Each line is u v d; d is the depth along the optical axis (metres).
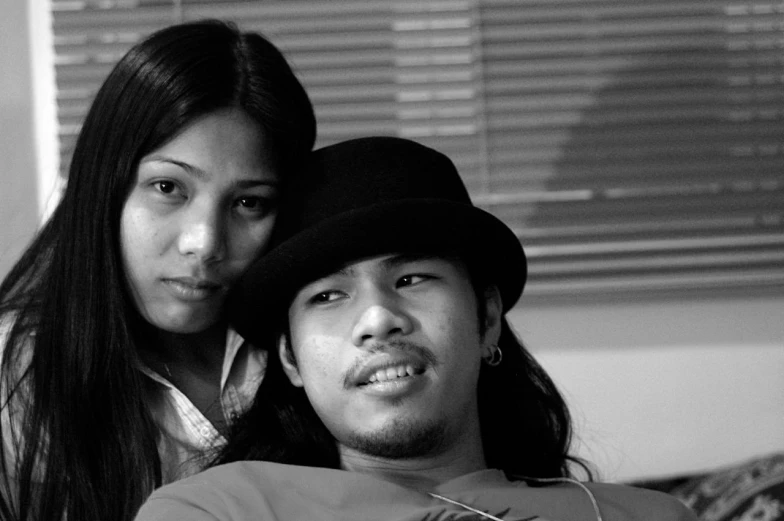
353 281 1.57
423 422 1.55
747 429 2.64
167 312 1.77
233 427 1.79
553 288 2.63
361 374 1.54
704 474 2.41
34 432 1.82
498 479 1.67
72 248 1.80
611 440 2.62
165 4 2.71
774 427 2.64
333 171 1.64
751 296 2.68
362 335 1.53
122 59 1.79
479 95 2.71
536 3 2.73
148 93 1.73
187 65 1.73
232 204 1.75
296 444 1.72
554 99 2.72
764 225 2.69
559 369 2.64
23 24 2.71
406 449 1.56
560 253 2.65
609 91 2.73
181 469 1.83
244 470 1.60
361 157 1.64
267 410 1.76
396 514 1.55
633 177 2.71
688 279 2.64
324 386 1.57
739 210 2.70
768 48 2.75
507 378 1.87
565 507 1.66
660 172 2.71
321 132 2.69
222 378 1.89
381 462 1.63
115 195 1.76
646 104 2.72
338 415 1.57
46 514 1.81
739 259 2.66
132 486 1.78
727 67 2.74
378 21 2.72
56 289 1.82
